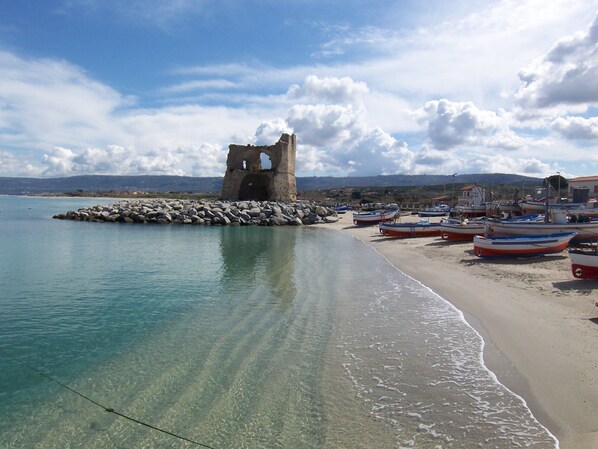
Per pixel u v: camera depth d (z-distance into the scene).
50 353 10.12
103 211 53.47
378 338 10.80
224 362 9.46
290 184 66.31
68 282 17.77
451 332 11.13
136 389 8.27
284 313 13.11
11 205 104.19
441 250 26.38
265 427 6.93
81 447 6.48
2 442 6.61
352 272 19.97
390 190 143.75
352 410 7.38
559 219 26.16
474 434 6.60
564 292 14.30
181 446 6.50
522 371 8.65
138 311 13.50
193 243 31.77
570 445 6.21
